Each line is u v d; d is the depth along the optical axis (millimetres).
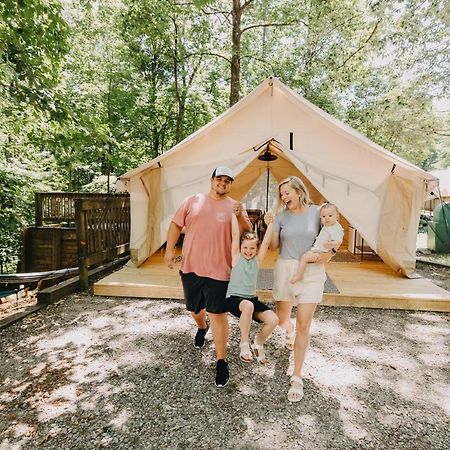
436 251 9461
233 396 2588
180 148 5445
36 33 5449
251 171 8336
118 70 15664
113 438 2160
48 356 3184
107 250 5863
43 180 8508
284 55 16016
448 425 2307
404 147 15383
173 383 2756
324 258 2523
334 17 11727
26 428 2250
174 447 2088
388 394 2641
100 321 3975
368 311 4367
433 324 3982
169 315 4160
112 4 13430
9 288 4949
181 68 16734
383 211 5262
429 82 11719
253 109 5602
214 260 2682
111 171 16219
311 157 5457
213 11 13844
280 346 3355
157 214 5742
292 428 2256
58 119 5527
